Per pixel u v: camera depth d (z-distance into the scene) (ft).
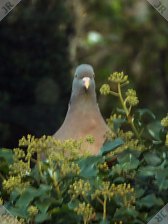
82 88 39.58
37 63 70.85
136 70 69.82
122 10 70.08
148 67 69.97
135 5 69.92
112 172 22.29
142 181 22.44
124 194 21.27
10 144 68.54
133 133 24.93
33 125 68.80
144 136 24.26
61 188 21.99
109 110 64.80
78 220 21.27
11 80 71.31
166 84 70.03
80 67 40.55
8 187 22.04
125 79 24.86
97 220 21.31
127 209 21.20
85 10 70.90
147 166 22.22
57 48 70.79
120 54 69.67
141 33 69.92
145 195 22.22
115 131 24.73
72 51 70.38
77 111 39.17
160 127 23.67
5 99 70.18
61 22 70.74
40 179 22.29
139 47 70.08
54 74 70.49
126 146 23.25
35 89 70.18
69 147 22.52
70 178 21.94
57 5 70.79
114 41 69.41
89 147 32.53
